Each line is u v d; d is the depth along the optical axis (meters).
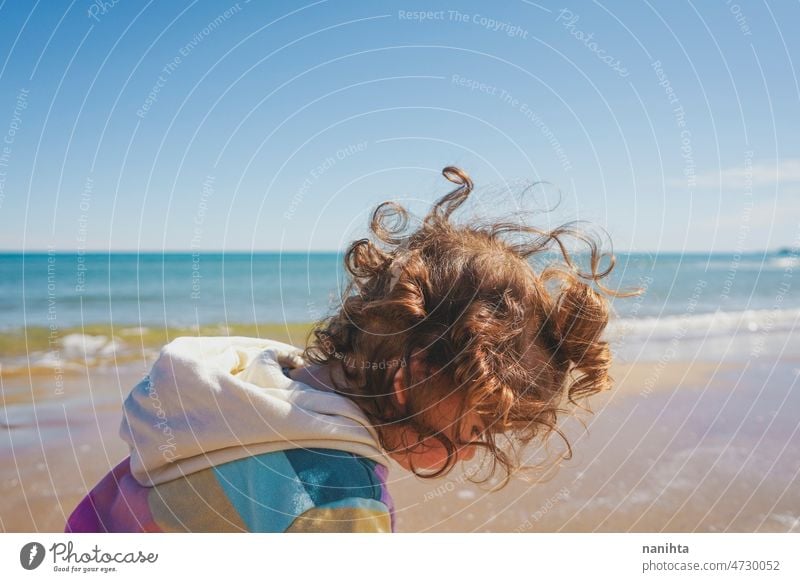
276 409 0.87
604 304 1.08
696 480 2.65
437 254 0.99
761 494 2.55
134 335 5.69
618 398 3.72
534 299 1.00
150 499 0.91
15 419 3.31
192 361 0.93
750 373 4.43
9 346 5.11
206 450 0.89
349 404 0.91
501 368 0.93
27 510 2.41
